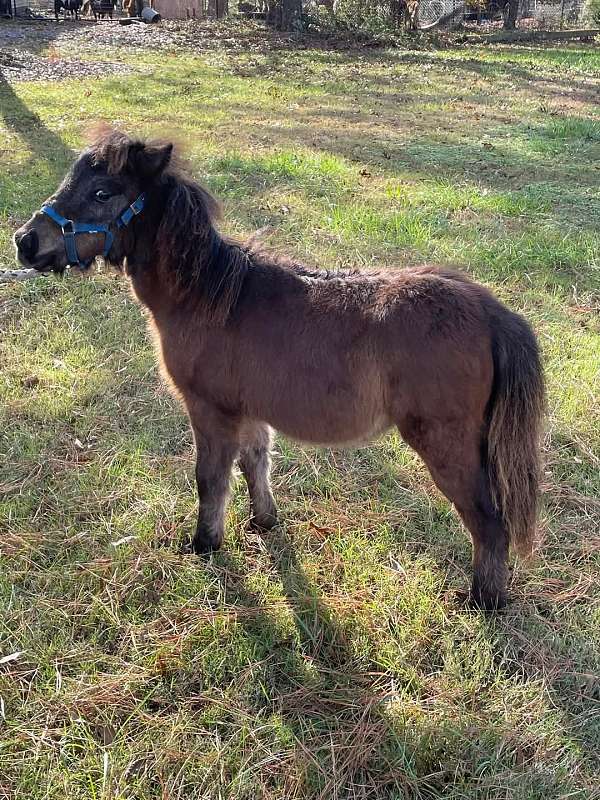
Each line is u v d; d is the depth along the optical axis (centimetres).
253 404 313
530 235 698
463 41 2311
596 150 1036
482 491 297
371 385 288
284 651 305
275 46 1994
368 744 265
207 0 2427
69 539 356
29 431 429
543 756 260
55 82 1398
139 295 333
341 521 376
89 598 326
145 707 282
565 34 2453
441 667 300
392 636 309
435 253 645
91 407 453
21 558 341
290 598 329
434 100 1385
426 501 389
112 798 245
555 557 354
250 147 973
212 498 343
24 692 283
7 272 573
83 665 294
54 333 527
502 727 270
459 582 340
